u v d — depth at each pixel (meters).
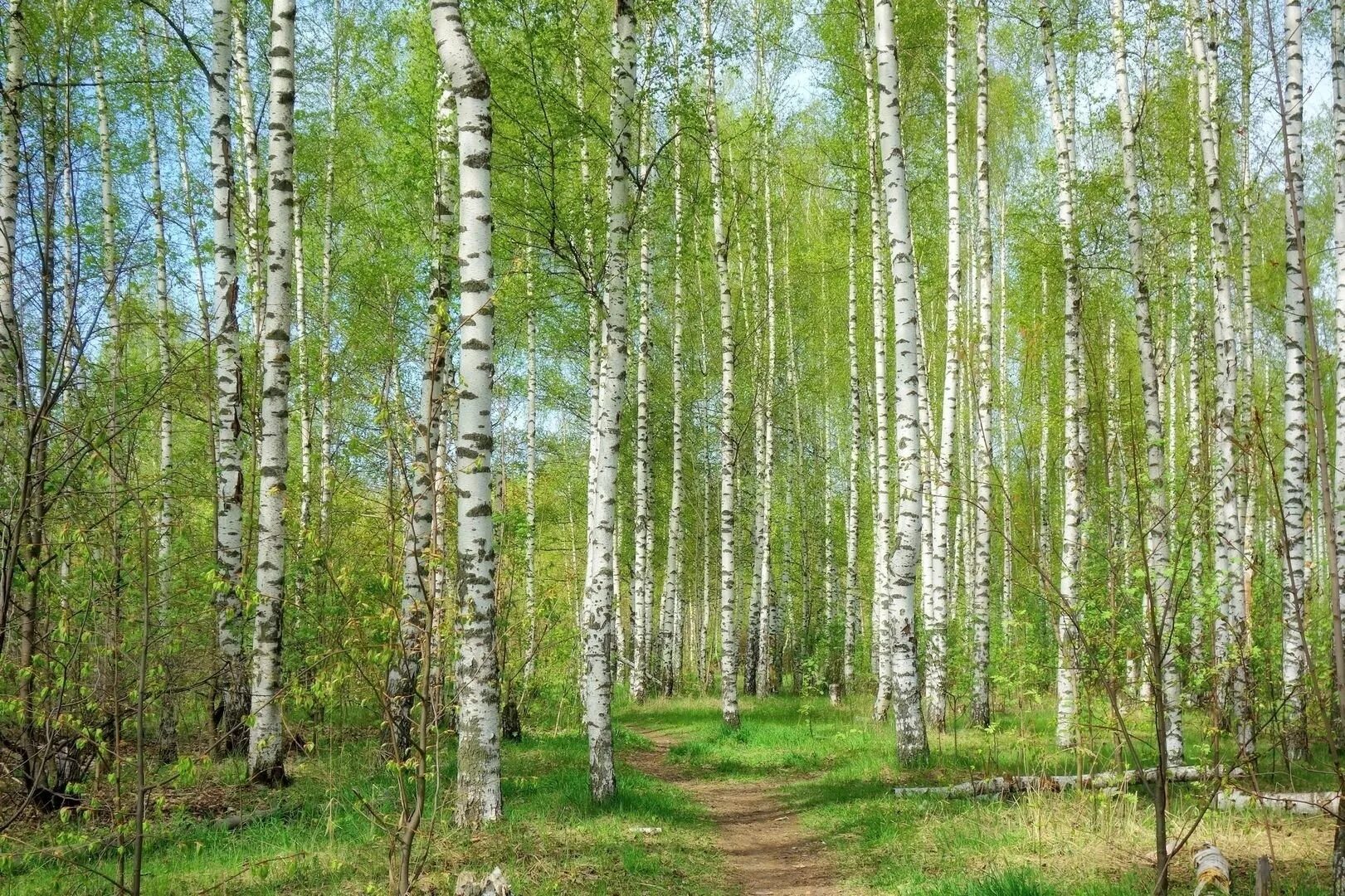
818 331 25.44
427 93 13.02
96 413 6.54
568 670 15.76
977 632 14.47
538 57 9.78
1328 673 8.13
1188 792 7.92
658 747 15.52
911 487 10.82
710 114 15.29
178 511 7.71
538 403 23.78
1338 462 8.77
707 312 25.50
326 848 6.70
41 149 7.12
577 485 28.36
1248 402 15.23
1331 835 6.55
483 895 4.69
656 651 27.48
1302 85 9.86
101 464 5.96
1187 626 8.67
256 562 9.79
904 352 10.78
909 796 9.14
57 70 8.54
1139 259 11.43
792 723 16.88
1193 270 14.35
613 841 7.30
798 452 27.22
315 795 8.44
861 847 7.50
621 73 9.19
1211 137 12.02
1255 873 5.65
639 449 20.23
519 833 7.09
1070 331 12.66
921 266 20.28
